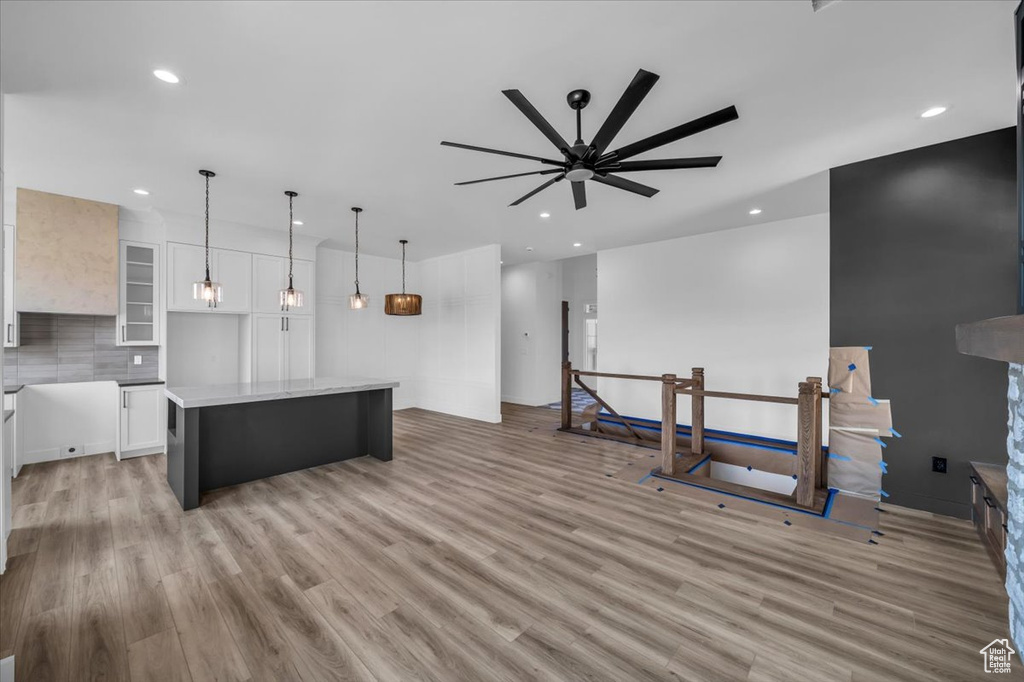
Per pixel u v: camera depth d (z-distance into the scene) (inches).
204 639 73.1
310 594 86.0
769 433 209.8
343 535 111.2
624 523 119.0
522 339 333.7
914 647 71.9
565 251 275.9
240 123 107.8
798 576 93.0
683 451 197.2
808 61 84.8
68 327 174.7
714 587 88.9
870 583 90.4
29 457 165.6
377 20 73.4
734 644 72.7
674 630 76.0
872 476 133.8
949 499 122.8
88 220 167.5
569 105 98.7
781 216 195.5
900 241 127.7
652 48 81.1
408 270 306.0
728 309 220.8
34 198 157.2
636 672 66.6
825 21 73.8
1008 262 114.6
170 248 189.5
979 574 93.8
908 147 123.5
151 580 90.2
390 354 296.4
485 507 129.7
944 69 87.0
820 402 145.7
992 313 116.4
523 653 70.6
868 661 68.9
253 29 75.1
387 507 129.6
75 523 117.0
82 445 176.6
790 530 114.7
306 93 95.1
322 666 67.5
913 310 126.5
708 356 227.6
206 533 111.8
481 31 76.3
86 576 91.4
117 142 117.4
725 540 109.3
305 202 170.9
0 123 91.7
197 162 131.2
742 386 216.8
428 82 91.6
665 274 243.6
